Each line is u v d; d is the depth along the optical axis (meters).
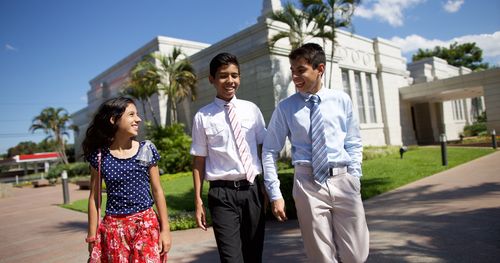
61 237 6.47
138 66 18.14
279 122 2.53
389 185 7.64
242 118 2.75
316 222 2.37
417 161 11.88
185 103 20.39
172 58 18.53
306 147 2.42
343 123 2.44
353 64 19.56
